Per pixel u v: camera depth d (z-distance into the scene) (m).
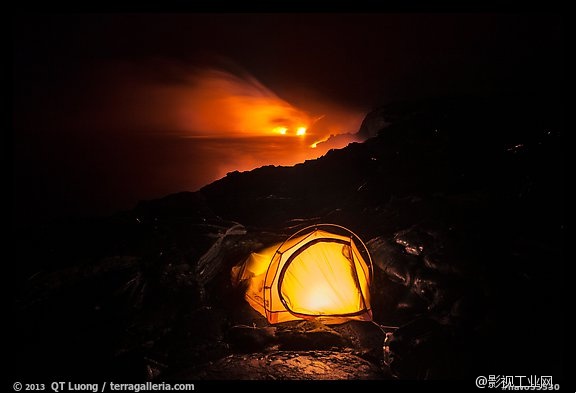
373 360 4.87
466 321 4.82
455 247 5.68
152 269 6.12
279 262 5.71
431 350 4.62
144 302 5.73
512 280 5.04
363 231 6.70
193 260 6.35
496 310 4.78
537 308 4.70
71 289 5.80
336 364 4.78
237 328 5.46
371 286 5.78
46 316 5.37
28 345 4.96
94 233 6.85
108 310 5.51
